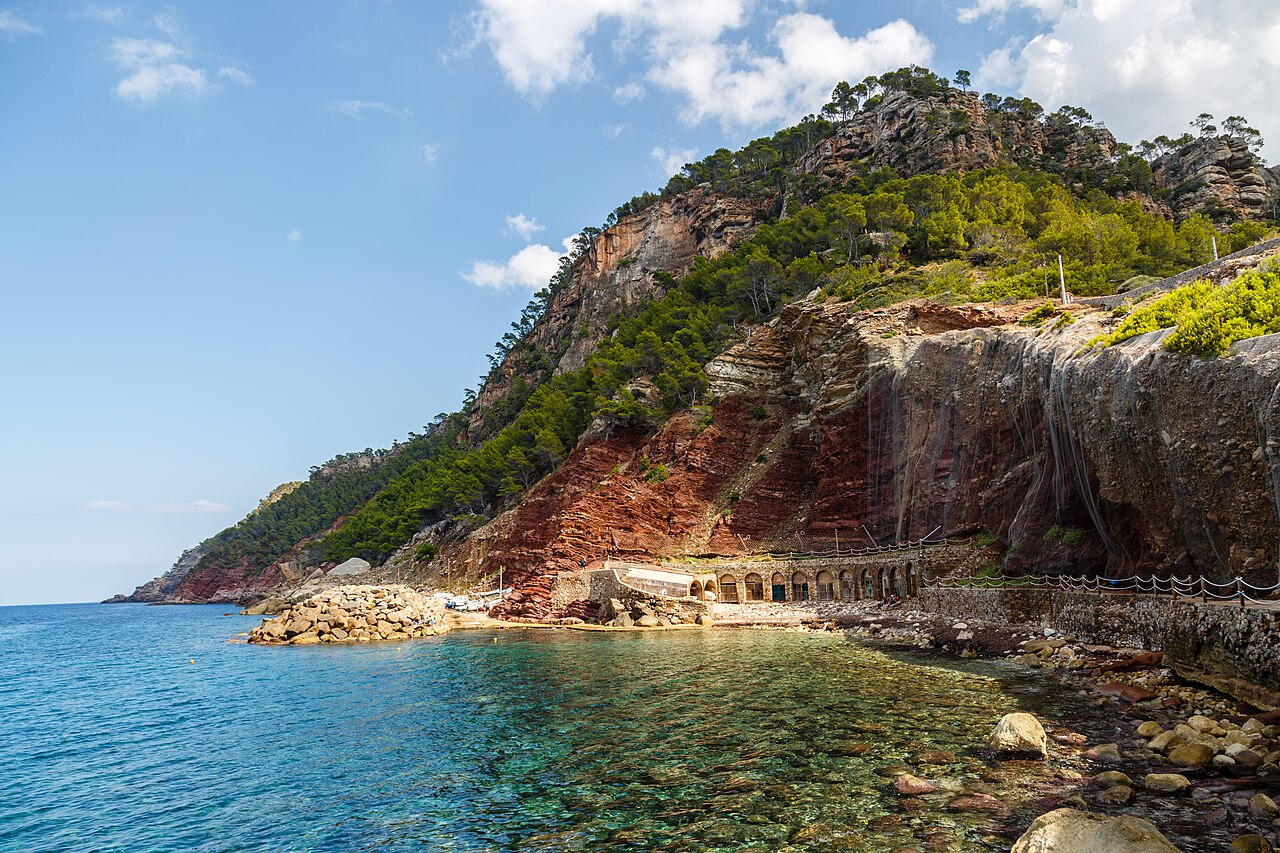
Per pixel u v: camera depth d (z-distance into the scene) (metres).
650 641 50.84
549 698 30.50
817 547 76.50
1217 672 22.95
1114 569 36.69
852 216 107.56
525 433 124.00
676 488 89.31
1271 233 95.12
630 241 193.62
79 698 39.53
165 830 17.50
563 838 15.21
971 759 18.20
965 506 59.12
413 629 64.81
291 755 23.83
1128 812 14.13
